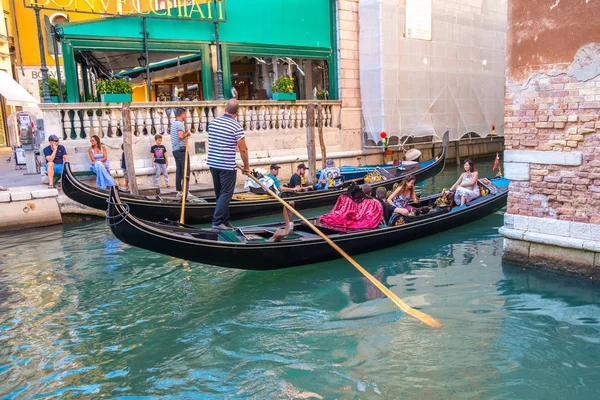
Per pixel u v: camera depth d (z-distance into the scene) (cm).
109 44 1104
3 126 2139
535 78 544
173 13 1168
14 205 910
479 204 845
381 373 400
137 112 1074
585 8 498
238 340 465
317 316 512
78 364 432
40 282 632
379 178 1081
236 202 915
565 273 553
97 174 972
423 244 745
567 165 531
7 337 483
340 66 1388
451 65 1516
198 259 571
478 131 1623
